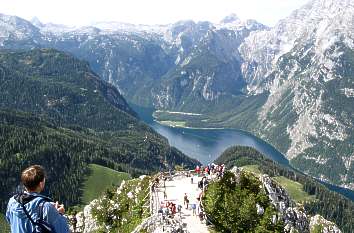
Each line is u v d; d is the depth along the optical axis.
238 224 75.25
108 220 100.12
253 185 88.00
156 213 75.50
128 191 105.31
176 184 102.44
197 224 76.69
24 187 17.06
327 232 126.50
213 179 93.50
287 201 97.75
